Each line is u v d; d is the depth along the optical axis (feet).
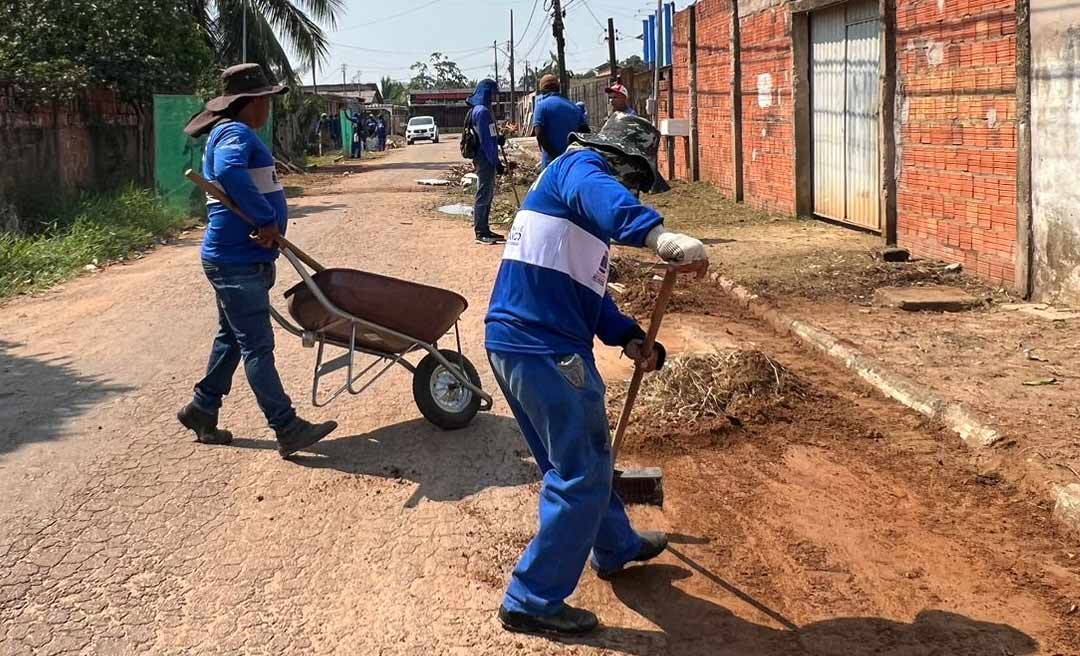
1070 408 17.02
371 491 15.30
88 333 25.34
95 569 13.02
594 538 11.34
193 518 14.44
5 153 43.11
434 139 184.65
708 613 11.87
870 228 36.22
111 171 55.72
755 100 45.68
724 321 25.20
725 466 15.96
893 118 32.24
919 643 11.14
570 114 12.17
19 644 11.35
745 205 47.57
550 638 11.37
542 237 10.84
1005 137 25.95
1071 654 10.84
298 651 11.21
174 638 11.49
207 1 82.23
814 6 38.32
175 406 19.16
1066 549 13.15
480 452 16.72
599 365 21.11
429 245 37.99
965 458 15.90
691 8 55.01
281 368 21.62
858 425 17.42
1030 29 24.35
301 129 118.42
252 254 15.83
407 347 17.03
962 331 22.48
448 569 12.98
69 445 17.16
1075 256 23.56
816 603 12.04
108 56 53.62
